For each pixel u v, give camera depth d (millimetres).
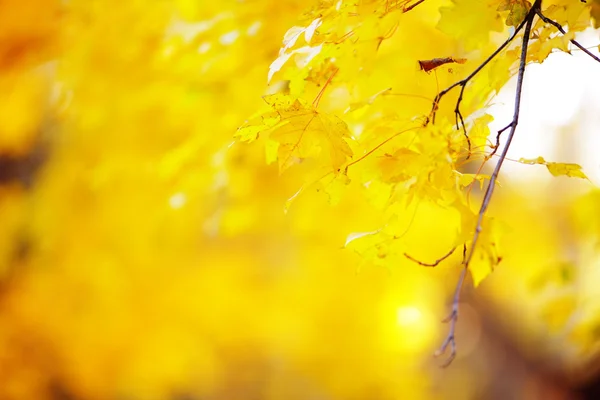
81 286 4656
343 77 1628
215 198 3467
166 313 5168
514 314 9367
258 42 2275
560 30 1481
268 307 5539
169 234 4297
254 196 3203
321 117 1470
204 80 2467
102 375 4926
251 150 2848
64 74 2861
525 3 1527
